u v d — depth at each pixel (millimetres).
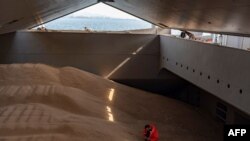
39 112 10094
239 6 8828
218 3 9555
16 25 17266
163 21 19844
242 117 14227
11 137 7699
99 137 8703
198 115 17047
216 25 13086
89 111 12359
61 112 10836
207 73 13242
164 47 20156
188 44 15578
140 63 21391
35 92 12695
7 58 20141
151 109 16234
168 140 12125
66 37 20531
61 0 14758
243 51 10078
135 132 11664
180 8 12984
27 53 20312
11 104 11484
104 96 16094
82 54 20812
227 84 11312
